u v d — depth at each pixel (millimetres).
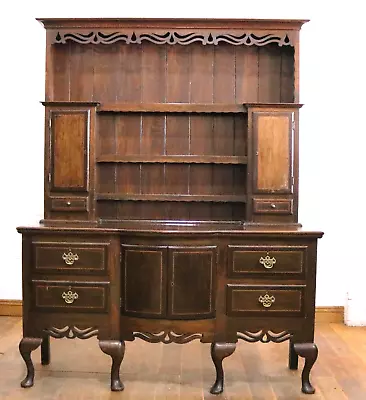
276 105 3119
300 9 3883
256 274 2785
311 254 2793
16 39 3945
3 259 4047
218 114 3369
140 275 2768
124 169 3395
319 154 3930
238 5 3896
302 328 2807
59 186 3172
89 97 3395
